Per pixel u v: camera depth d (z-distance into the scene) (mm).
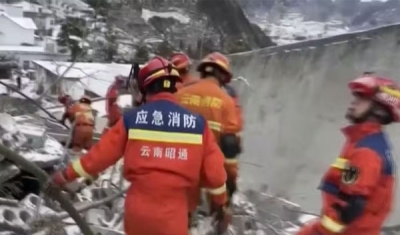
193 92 4512
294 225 6480
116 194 5066
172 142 3172
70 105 10039
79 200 5273
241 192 7453
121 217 5602
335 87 8383
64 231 4730
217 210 4281
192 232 4434
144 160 3166
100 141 3209
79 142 9586
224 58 4586
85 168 3191
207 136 3252
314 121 8570
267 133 9102
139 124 3197
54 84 8062
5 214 5012
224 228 4527
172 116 3207
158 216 3148
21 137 6641
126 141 3230
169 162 3156
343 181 2908
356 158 2900
